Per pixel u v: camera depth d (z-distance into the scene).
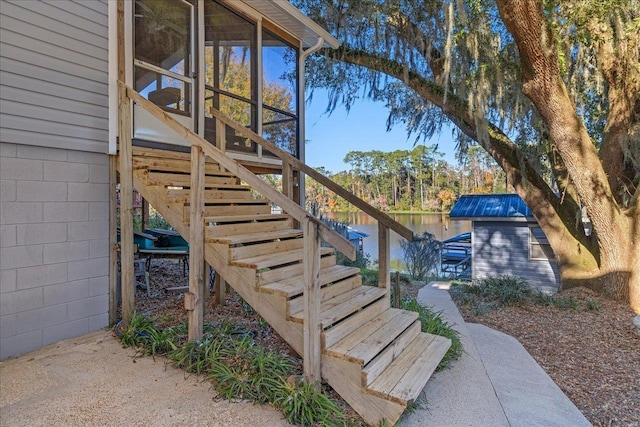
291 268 3.21
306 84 9.62
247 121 5.37
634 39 5.61
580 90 6.77
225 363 2.71
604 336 4.72
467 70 6.62
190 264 3.00
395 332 2.91
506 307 6.06
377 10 7.33
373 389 2.31
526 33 5.07
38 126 3.06
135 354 2.97
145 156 3.92
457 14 6.22
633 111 6.27
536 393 2.99
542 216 7.30
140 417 2.17
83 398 2.34
